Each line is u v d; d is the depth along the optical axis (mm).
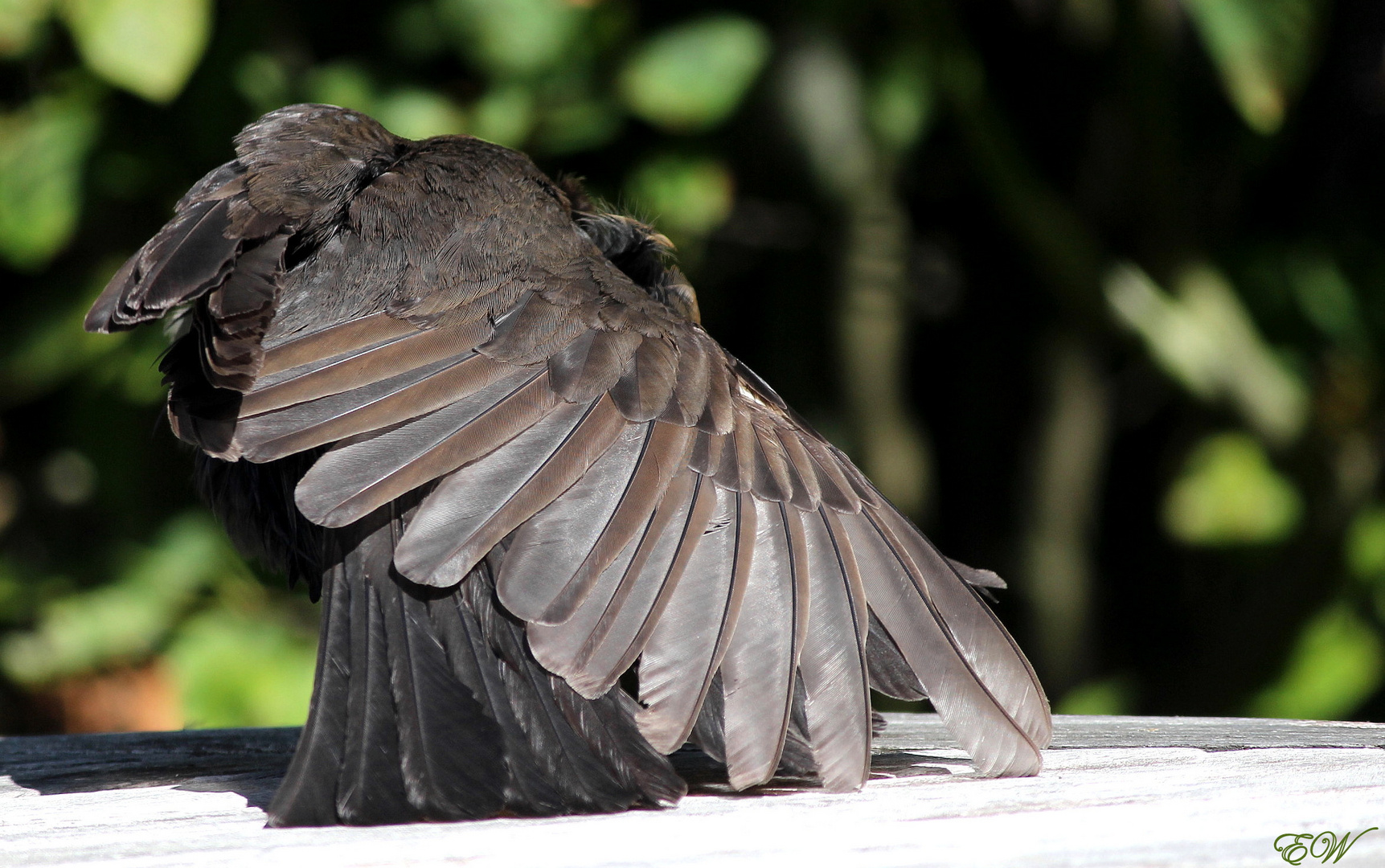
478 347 4473
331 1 10758
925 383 13531
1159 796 3934
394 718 3945
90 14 9375
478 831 3625
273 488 5043
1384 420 11664
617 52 10383
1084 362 12531
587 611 3977
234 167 5160
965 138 11461
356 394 4242
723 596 4117
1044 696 4422
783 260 11906
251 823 3928
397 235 4910
